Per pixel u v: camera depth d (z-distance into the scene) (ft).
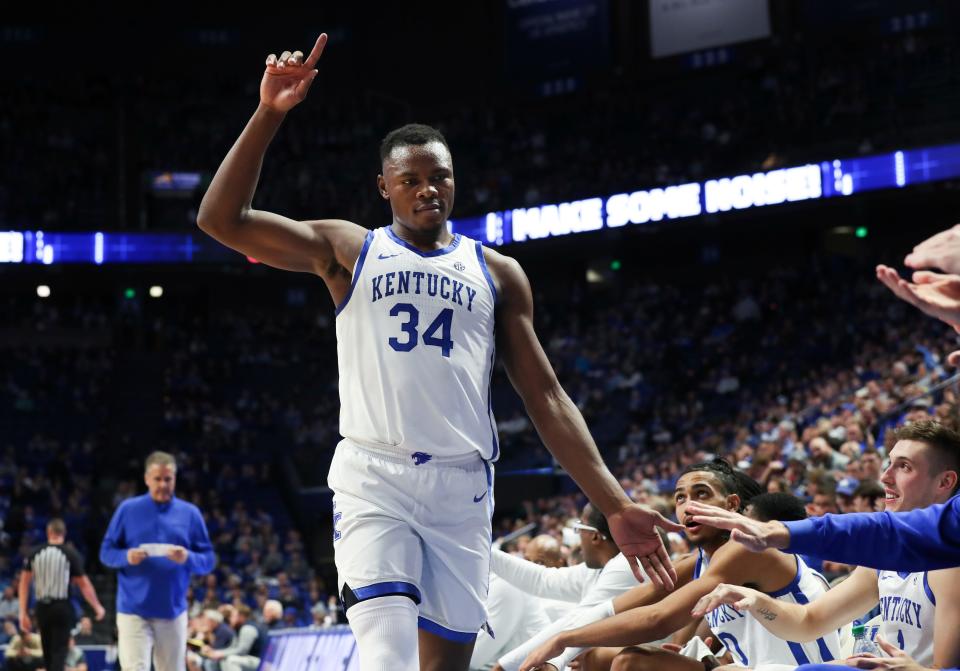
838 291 74.54
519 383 9.83
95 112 96.89
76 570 29.68
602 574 14.43
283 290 96.53
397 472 9.17
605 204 76.18
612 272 88.99
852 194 66.74
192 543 22.20
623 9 87.35
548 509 56.59
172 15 100.37
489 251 9.94
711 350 76.02
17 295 93.09
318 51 8.79
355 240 9.64
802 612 11.18
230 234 9.17
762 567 11.75
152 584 21.31
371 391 9.29
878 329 67.41
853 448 30.60
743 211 70.54
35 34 98.43
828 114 77.77
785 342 72.74
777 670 11.04
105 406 84.74
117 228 85.30
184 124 97.19
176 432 82.89
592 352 81.05
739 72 85.76
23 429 82.23
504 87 91.81
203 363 89.20
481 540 9.56
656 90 89.20
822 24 79.51
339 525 9.23
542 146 90.48
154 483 21.77
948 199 70.74
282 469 79.36
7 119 94.27
